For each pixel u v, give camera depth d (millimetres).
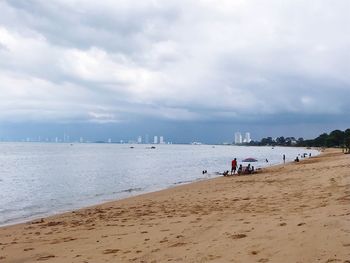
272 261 6625
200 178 41844
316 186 19594
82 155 119938
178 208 16750
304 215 10531
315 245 7125
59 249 9547
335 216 9484
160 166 66750
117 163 75500
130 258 7969
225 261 6957
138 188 32812
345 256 6348
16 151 159125
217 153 151875
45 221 16156
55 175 47469
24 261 8578
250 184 26516
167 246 8750
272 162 75312
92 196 27828
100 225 13445
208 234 9633
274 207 13789
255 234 8719
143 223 12844
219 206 16078
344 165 35562
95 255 8516
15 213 20562
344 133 180000
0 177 44812
